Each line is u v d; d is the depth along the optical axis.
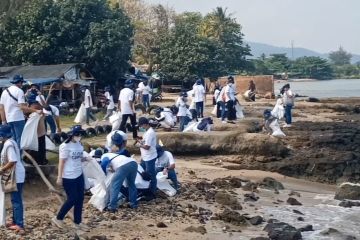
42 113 14.59
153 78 57.94
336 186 20.14
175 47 67.12
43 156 15.31
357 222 13.91
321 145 24.91
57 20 47.34
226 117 28.25
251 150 22.33
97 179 13.17
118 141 13.73
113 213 13.05
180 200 14.92
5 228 11.17
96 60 47.34
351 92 76.94
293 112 39.84
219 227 12.65
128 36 49.91
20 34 47.72
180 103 25.53
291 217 14.19
